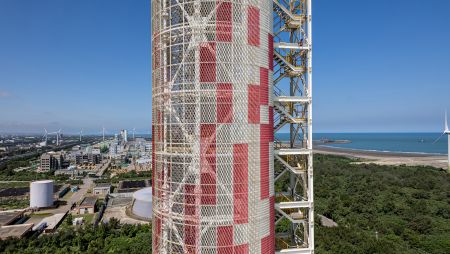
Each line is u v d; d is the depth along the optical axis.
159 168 36.00
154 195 37.06
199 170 33.03
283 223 95.12
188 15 33.97
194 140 33.25
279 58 44.41
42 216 154.75
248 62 34.53
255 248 34.38
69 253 99.19
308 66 43.97
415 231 109.88
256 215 34.56
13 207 170.88
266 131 36.22
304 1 45.16
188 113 33.41
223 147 33.25
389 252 84.75
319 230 101.19
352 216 126.56
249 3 34.84
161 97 35.72
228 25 33.75
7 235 115.69
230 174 33.38
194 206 33.12
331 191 171.38
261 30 35.88
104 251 98.00
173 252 34.12
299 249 43.53
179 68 33.97
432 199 152.00
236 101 33.72
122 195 194.50
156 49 36.72
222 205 33.12
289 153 43.69
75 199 191.62
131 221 140.88
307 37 44.06
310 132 44.12
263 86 35.94
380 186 173.75
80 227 124.25
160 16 36.03
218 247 32.94
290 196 49.38
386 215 130.25
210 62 33.34
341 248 86.00
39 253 98.44
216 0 33.66
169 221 34.44
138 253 91.38
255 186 34.62
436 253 90.44
